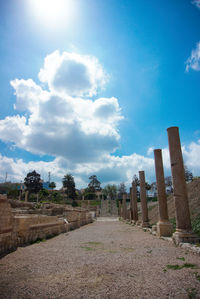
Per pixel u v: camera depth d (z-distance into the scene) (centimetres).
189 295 382
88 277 493
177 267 566
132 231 1717
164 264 602
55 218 1489
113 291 407
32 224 1102
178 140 1079
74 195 9112
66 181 9075
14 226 897
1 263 636
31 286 436
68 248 905
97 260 664
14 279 483
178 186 1018
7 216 823
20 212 1530
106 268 567
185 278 475
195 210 1648
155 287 425
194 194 2044
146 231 1619
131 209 2930
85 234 1530
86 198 9969
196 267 562
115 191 9900
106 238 1267
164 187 1370
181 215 977
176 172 1039
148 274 511
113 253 780
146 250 833
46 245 994
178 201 1001
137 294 392
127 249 866
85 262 638
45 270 554
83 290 413
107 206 8250
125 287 427
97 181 12644
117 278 484
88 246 959
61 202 7412
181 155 1060
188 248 802
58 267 583
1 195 778
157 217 2512
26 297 381
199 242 914
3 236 789
